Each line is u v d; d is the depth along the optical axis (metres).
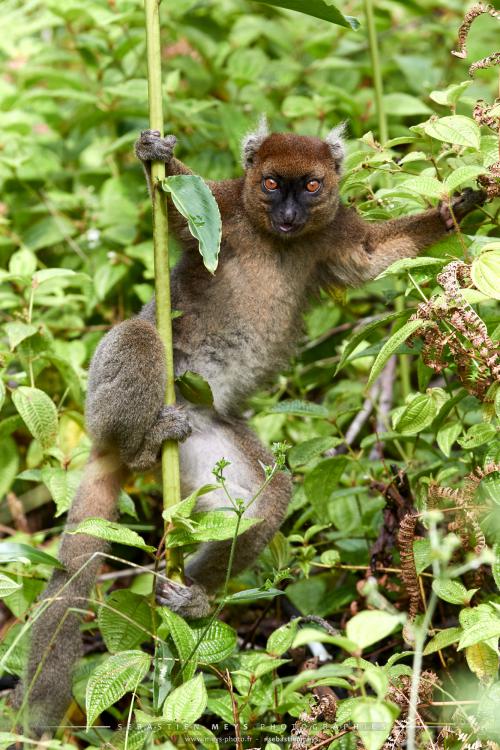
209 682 7.91
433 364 7.17
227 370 9.09
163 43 13.65
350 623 4.92
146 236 12.00
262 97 12.45
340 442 8.89
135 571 9.55
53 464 9.12
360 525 8.93
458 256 8.59
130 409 8.02
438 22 15.24
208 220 7.09
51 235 12.13
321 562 8.84
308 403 9.12
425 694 6.24
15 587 6.79
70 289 12.29
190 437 9.09
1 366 9.05
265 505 8.60
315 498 8.60
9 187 12.95
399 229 8.95
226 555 8.45
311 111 11.72
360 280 9.14
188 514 6.62
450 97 7.48
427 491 7.62
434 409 7.30
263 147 8.97
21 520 10.11
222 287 8.94
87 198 12.55
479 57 13.37
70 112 14.48
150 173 7.76
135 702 7.83
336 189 8.91
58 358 9.70
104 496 8.55
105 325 11.77
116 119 12.85
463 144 7.00
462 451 8.99
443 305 6.79
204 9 14.05
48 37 15.76
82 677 7.95
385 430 10.28
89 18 13.15
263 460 9.20
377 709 4.89
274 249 8.96
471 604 7.39
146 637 7.23
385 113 11.52
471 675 7.52
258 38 14.46
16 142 12.68
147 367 8.01
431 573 8.05
